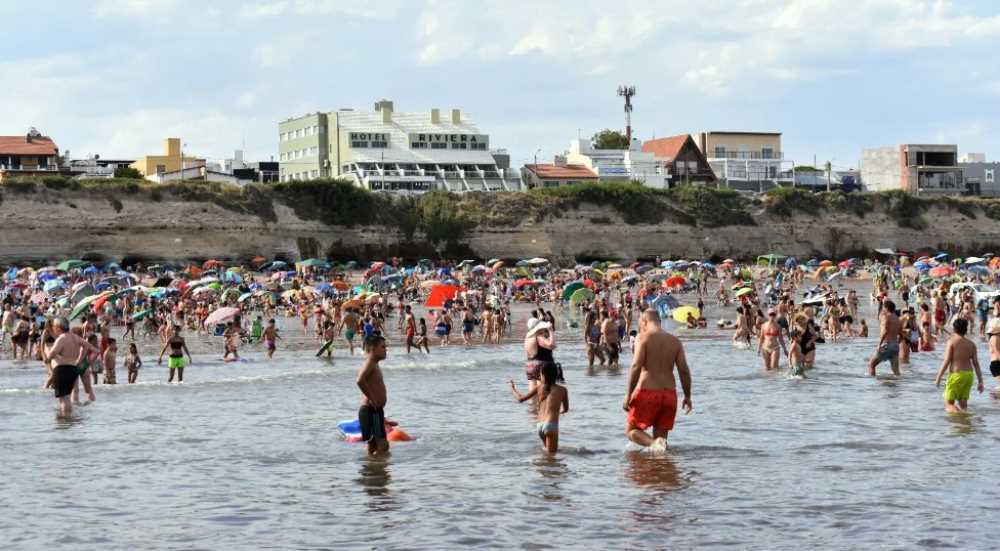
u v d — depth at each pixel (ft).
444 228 407.64
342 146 498.69
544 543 38.09
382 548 37.70
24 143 448.65
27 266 338.75
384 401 56.85
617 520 41.27
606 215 433.07
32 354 135.23
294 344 154.71
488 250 412.16
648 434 59.52
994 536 38.47
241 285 253.03
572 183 492.54
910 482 47.62
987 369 99.76
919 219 472.03
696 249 437.17
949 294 196.65
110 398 85.10
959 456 53.78
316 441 61.46
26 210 347.15
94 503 45.34
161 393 88.94
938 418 66.80
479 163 502.38
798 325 100.99
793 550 36.99
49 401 82.48
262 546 38.22
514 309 229.86
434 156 498.69
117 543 38.86
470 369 110.11
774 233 450.71
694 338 150.20
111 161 550.36
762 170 554.05
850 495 45.16
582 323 189.37
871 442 58.13
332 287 233.96
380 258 399.24
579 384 92.53
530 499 45.09
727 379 92.79
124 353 140.05
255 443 60.85
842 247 456.86
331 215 396.57
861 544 37.60
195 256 362.33
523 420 69.67
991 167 563.07
